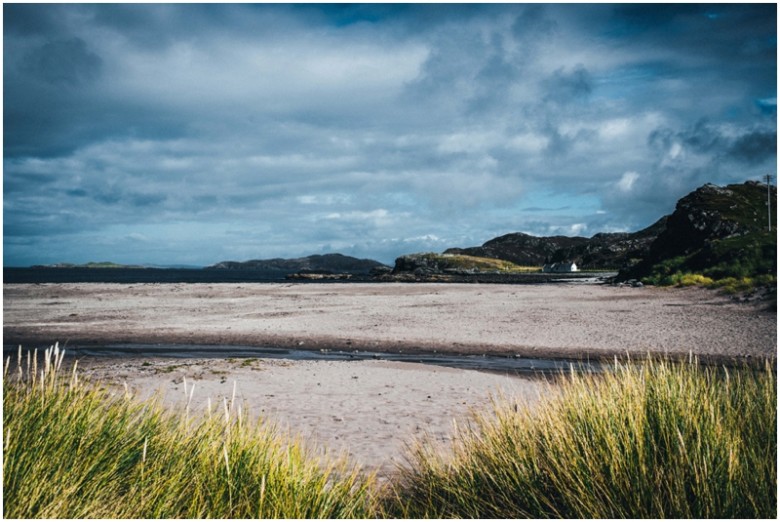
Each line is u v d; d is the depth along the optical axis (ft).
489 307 87.35
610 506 10.59
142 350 51.16
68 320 72.38
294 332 60.34
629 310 76.38
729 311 69.77
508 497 11.97
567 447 12.05
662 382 13.84
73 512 9.04
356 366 39.70
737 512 10.28
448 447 19.31
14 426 10.36
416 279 365.20
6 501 8.77
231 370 37.52
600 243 652.07
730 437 11.90
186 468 11.28
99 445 11.12
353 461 18.06
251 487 10.91
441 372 37.42
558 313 75.51
